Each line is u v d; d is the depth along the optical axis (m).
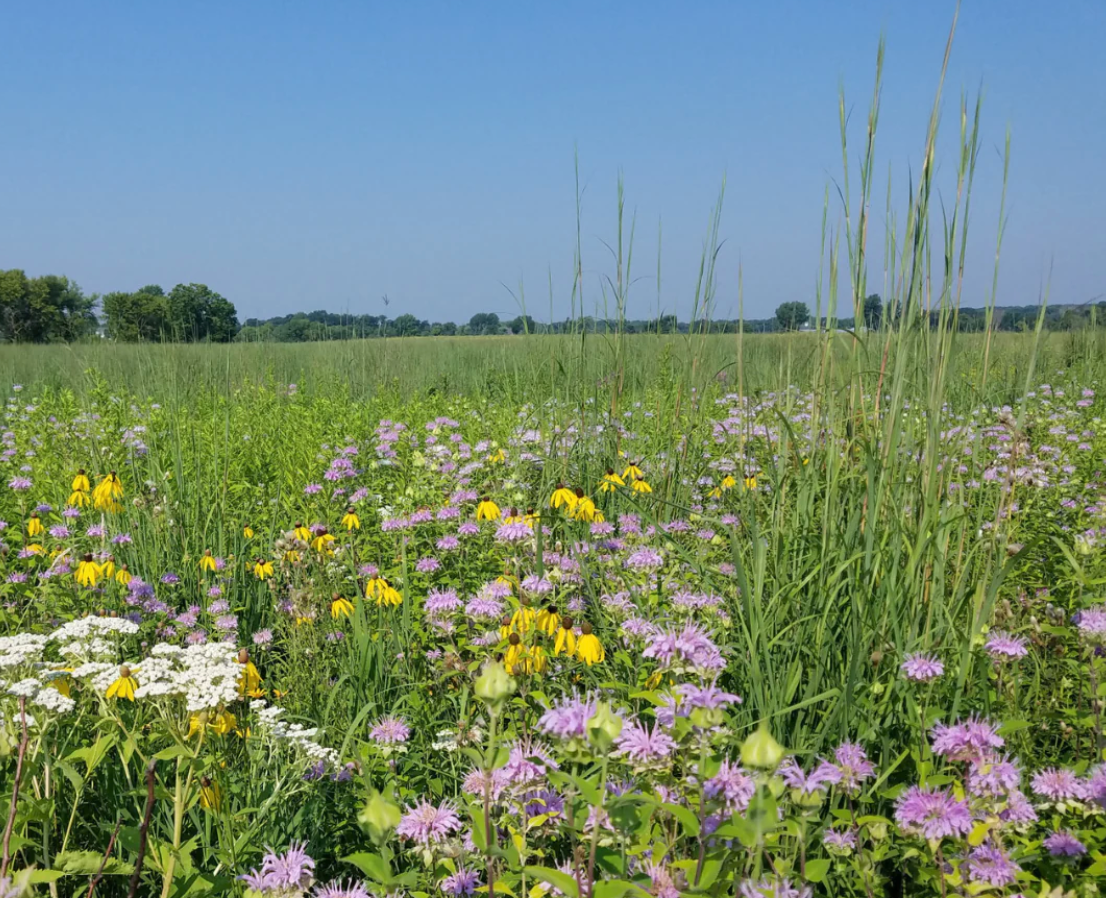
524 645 2.88
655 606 3.18
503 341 12.51
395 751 2.85
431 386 13.90
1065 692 2.85
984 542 3.21
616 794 1.76
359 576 4.29
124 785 2.56
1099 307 10.23
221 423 8.41
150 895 2.28
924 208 3.09
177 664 2.55
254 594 5.01
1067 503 4.86
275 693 3.65
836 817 2.20
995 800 1.94
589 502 4.22
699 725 1.61
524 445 5.87
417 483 5.24
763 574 3.02
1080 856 1.98
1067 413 7.90
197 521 5.51
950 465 3.20
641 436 6.17
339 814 2.77
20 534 5.12
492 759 1.53
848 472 3.21
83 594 3.98
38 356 15.70
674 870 1.70
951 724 2.34
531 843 1.94
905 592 2.83
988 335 3.37
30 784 2.26
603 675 3.01
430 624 3.46
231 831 2.30
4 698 2.29
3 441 8.35
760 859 1.63
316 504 5.83
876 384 3.36
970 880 1.83
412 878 1.49
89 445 6.54
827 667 2.73
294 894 1.89
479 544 4.32
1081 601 2.85
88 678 2.56
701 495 5.29
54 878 1.78
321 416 9.34
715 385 6.77
